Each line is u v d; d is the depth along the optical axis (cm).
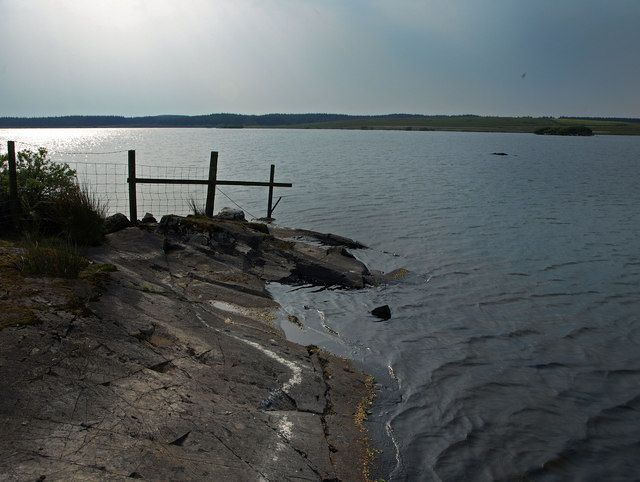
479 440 721
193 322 896
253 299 1157
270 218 2366
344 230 2188
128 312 832
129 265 1128
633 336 1112
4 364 617
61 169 1375
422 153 8212
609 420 790
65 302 785
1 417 539
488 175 4788
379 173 4731
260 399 710
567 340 1085
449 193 3438
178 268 1218
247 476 545
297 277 1375
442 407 803
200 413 632
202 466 540
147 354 734
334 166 5409
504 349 1031
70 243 1134
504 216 2600
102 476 485
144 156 6366
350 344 1014
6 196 1230
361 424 729
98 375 650
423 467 655
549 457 694
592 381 912
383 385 860
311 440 647
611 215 2680
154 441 559
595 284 1478
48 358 652
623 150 9681
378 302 1273
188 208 2595
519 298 1343
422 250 1855
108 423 568
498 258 1756
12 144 1188
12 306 738
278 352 872
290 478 563
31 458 490
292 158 6512
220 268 1277
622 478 662
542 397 850
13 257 905
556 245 1967
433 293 1366
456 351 1011
